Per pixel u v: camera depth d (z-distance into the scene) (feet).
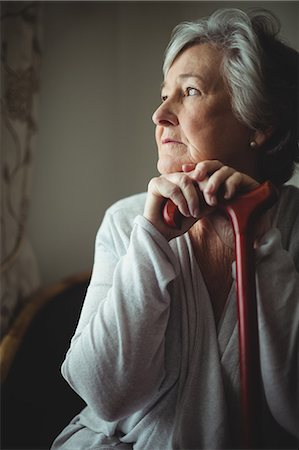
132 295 2.45
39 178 5.60
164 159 2.77
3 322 4.82
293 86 2.83
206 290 2.71
